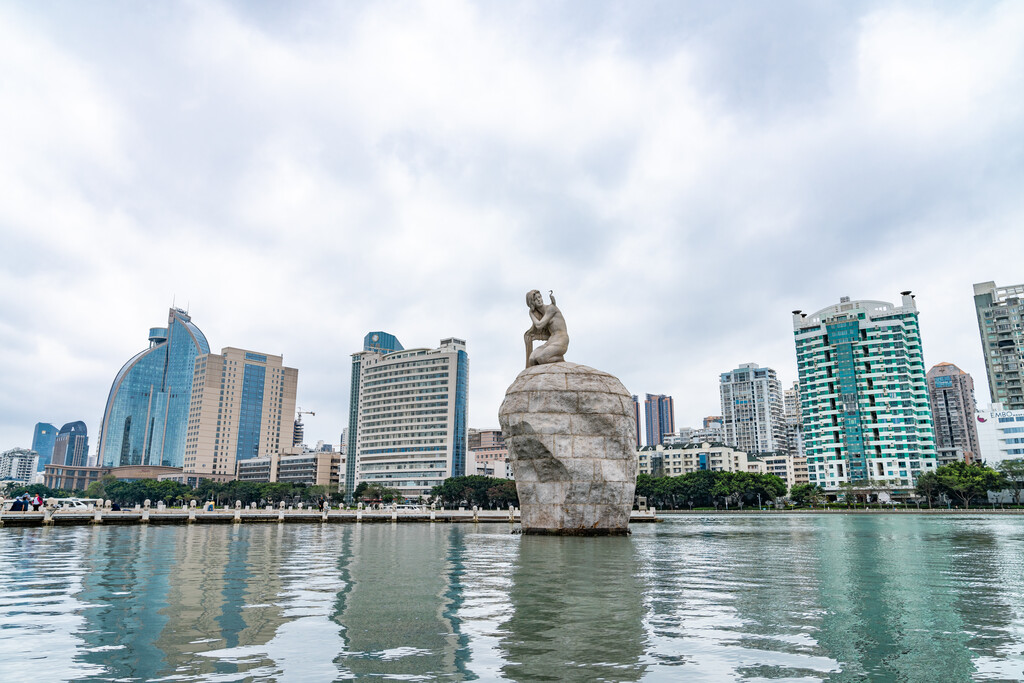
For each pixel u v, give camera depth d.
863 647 8.70
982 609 11.43
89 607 11.75
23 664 7.96
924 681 7.23
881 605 11.82
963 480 121.94
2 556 22.34
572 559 20.17
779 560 20.09
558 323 34.03
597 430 30.67
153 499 168.38
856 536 34.72
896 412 148.88
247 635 9.45
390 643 8.95
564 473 30.45
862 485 145.75
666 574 16.23
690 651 8.48
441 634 9.48
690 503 156.12
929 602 12.13
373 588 13.91
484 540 30.11
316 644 8.91
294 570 17.48
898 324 150.75
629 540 28.86
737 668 7.72
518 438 31.20
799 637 9.27
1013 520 65.19
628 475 31.11
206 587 14.21
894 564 18.98
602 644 8.88
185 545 28.05
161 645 8.89
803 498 148.25
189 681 7.25
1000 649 8.58
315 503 164.12
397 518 63.56
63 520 49.94
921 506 133.50
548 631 9.66
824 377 158.12
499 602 12.08
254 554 22.94
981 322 179.00
